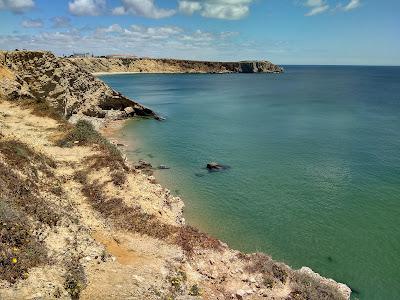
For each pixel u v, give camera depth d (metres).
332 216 37.09
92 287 16.34
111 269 18.64
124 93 159.00
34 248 17.16
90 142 40.81
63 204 25.33
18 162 27.50
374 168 51.53
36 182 26.59
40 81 68.88
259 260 25.38
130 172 36.31
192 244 25.23
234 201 40.19
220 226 34.56
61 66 77.56
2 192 20.91
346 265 29.27
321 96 148.50
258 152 60.00
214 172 49.75
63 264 17.14
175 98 141.12
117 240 23.31
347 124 84.19
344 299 23.45
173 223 28.67
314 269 28.67
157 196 34.44
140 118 90.00
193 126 82.38
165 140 68.12
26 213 20.16
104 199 28.94
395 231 34.34
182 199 40.25
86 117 78.00
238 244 31.62
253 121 89.25
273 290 22.48
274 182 46.12
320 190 43.59
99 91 87.88
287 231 34.09
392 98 138.50
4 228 17.17
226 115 98.81
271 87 199.12
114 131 74.88
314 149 61.72
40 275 15.66
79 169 33.59
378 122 86.50
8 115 47.25
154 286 18.12
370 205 39.62
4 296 13.66
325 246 31.80
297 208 38.78
